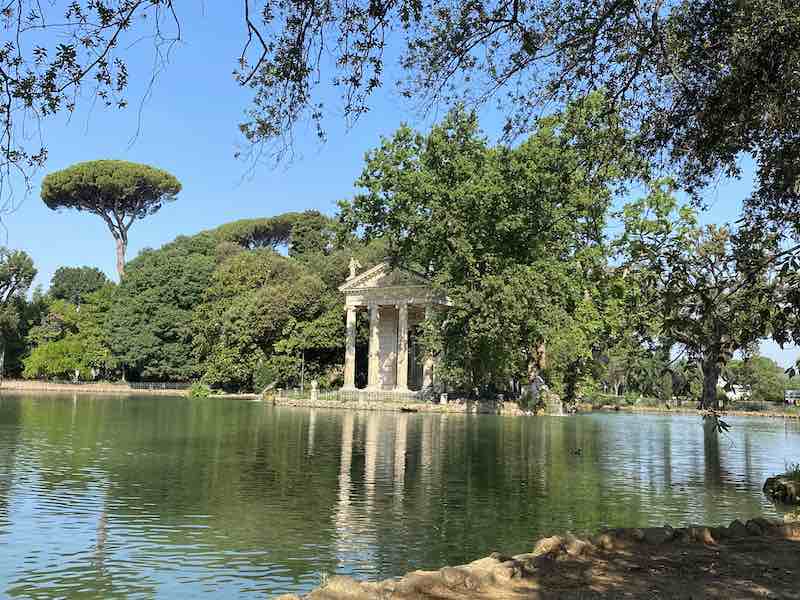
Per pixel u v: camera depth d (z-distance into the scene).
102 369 115.06
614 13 11.66
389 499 20.39
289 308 91.31
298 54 9.09
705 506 20.31
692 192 13.45
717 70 11.61
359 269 96.50
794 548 10.51
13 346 114.25
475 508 19.30
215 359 97.69
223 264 106.69
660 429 57.06
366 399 78.56
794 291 8.45
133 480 22.50
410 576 8.03
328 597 7.39
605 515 18.69
